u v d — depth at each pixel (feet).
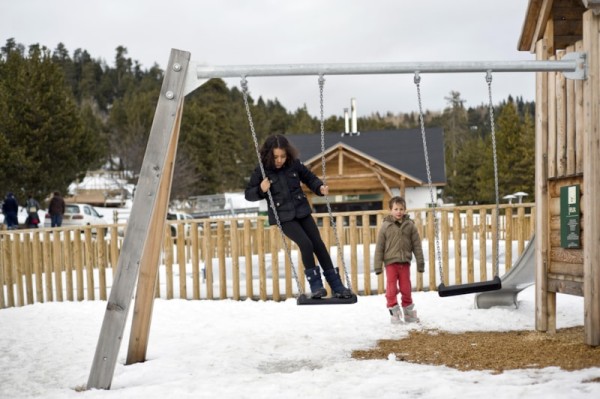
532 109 394.52
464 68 20.79
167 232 35.68
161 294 36.27
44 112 127.44
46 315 31.89
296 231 20.63
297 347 22.40
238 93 388.16
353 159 91.76
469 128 363.76
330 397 15.29
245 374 18.58
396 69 20.65
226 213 139.64
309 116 364.17
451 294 20.20
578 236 21.15
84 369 20.72
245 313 30.14
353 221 34.71
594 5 20.31
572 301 30.81
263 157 21.09
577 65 20.56
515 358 19.38
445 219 34.88
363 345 22.52
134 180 198.90
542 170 23.57
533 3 23.38
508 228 34.88
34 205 86.89
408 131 113.39
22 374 20.33
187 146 204.33
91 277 36.99
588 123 20.39
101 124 280.10
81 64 477.36
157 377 19.04
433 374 17.26
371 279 36.32
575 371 16.79
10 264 38.22
